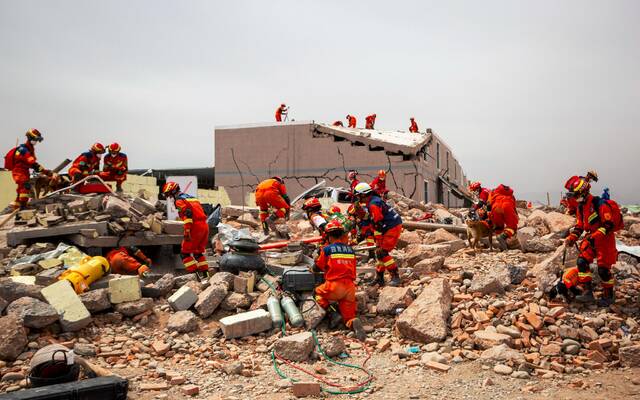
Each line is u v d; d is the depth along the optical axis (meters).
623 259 8.65
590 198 6.93
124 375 5.33
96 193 11.34
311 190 18.03
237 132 27.83
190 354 6.06
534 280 7.71
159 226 9.43
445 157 32.22
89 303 6.55
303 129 26.58
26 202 10.59
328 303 6.85
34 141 10.70
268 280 7.83
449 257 9.74
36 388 4.40
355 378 5.32
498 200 10.43
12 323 5.55
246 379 5.34
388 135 27.72
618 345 5.84
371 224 9.18
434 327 6.32
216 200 23.19
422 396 4.79
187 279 8.09
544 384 5.01
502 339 5.95
